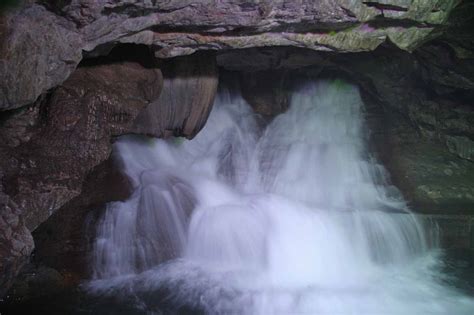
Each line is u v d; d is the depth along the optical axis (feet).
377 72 32.35
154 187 24.32
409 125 34.65
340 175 30.76
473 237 25.57
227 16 17.92
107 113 21.04
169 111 24.49
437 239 25.62
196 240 23.31
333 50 21.81
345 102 35.32
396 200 28.84
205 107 25.27
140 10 16.22
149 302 20.27
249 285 22.06
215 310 20.04
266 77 33.68
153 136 24.97
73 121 19.98
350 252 24.48
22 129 18.90
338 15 18.99
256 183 29.71
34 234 19.66
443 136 32.99
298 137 33.19
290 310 20.36
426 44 28.32
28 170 18.62
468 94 32.09
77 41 16.08
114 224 21.83
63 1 14.25
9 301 19.12
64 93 19.99
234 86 33.65
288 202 26.71
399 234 25.14
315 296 21.49
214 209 24.64
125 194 23.26
